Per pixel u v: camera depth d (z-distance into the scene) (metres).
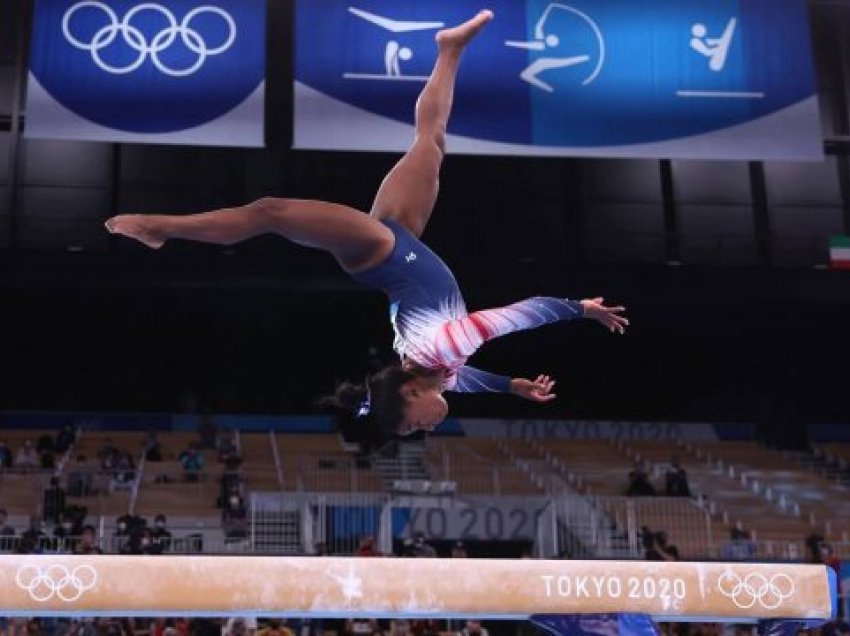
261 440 21.69
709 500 19.81
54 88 13.56
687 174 21.72
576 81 14.25
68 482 17.77
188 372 22.97
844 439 24.25
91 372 22.64
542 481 19.84
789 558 15.67
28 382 22.48
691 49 14.53
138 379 22.81
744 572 5.34
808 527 18.95
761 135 14.30
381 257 4.67
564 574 5.17
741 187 21.78
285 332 22.34
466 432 23.27
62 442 20.55
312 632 14.08
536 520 17.89
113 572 4.84
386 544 16.66
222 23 14.03
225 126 13.66
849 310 21.61
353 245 4.62
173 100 13.70
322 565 4.96
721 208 21.61
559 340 23.06
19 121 20.31
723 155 14.20
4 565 4.78
